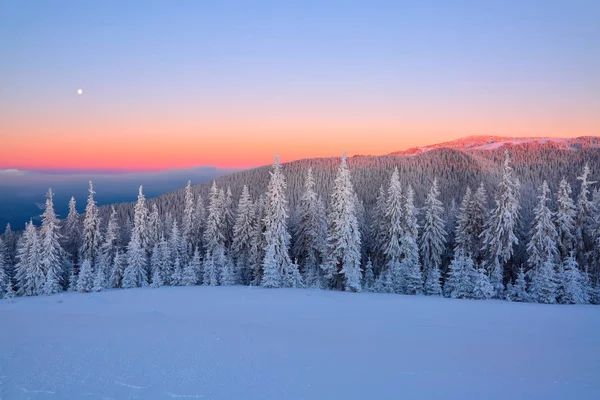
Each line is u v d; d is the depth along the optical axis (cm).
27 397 792
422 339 1394
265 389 855
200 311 2108
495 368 1038
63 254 4741
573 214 3806
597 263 3669
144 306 2402
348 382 912
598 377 970
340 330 1549
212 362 1030
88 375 918
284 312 2056
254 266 4556
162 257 4691
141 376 917
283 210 4075
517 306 2391
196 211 5912
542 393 862
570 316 1995
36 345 1175
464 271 3262
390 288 3622
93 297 3025
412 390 870
